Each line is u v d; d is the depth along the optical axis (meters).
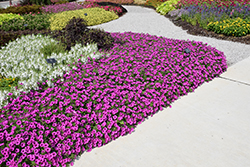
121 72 4.47
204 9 10.12
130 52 5.55
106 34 6.59
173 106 4.12
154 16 12.05
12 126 3.16
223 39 7.61
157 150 3.11
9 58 5.25
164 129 3.52
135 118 3.64
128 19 11.45
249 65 5.63
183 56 5.43
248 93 4.44
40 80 4.11
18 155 2.90
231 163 2.85
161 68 4.83
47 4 15.90
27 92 3.81
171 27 9.47
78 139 3.14
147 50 5.70
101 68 4.66
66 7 14.02
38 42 6.27
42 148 3.02
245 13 8.89
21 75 4.43
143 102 3.97
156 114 3.90
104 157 3.03
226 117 3.75
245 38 7.36
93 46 5.72
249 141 3.21
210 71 5.08
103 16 11.08
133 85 4.32
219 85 4.79
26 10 12.19
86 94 3.84
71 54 5.16
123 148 3.17
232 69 5.47
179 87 4.52
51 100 3.64
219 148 3.10
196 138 3.30
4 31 9.20
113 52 5.56
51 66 4.67
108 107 3.61
